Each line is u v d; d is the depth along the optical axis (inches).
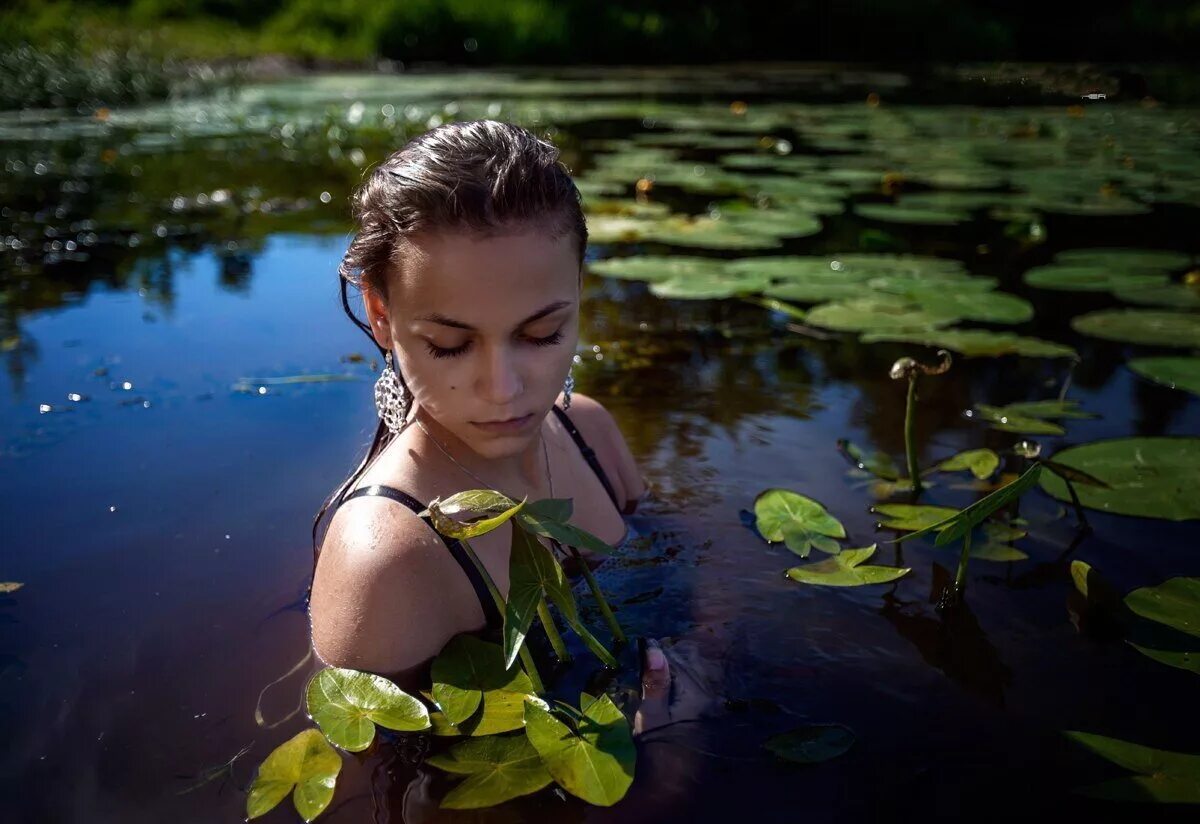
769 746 53.2
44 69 389.1
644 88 445.1
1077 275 151.8
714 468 86.8
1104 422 97.1
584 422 78.0
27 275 139.9
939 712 55.9
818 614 65.5
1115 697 57.1
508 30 596.4
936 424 96.8
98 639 61.8
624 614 65.1
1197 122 352.5
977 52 636.7
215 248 156.3
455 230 52.9
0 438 88.7
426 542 59.7
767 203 202.4
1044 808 48.8
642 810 48.9
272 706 56.3
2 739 53.4
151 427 91.8
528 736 51.6
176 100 372.2
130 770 51.6
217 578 68.7
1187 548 73.5
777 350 119.2
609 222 182.1
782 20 651.5
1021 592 68.1
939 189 225.9
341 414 95.3
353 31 570.3
